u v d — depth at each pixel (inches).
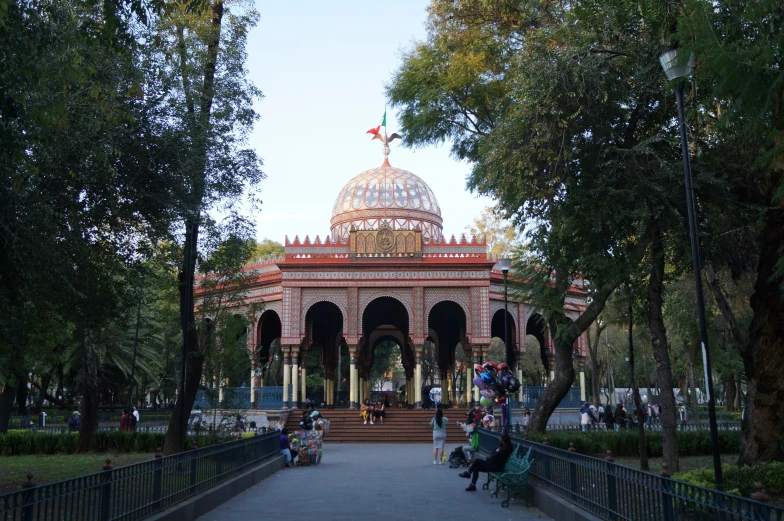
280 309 1398.9
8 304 457.7
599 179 573.6
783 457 517.0
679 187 562.9
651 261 616.1
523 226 668.7
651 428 1085.1
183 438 729.6
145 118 532.7
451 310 1646.2
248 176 660.7
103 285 585.3
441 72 904.3
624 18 572.7
